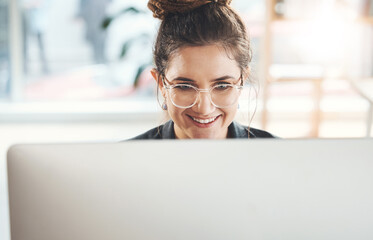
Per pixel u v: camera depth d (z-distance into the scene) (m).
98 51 4.99
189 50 1.20
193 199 0.79
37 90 5.07
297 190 0.79
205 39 1.19
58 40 4.98
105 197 0.78
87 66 5.03
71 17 4.93
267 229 0.79
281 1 3.60
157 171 0.78
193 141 0.79
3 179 3.32
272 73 3.71
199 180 0.79
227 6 1.26
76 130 4.69
